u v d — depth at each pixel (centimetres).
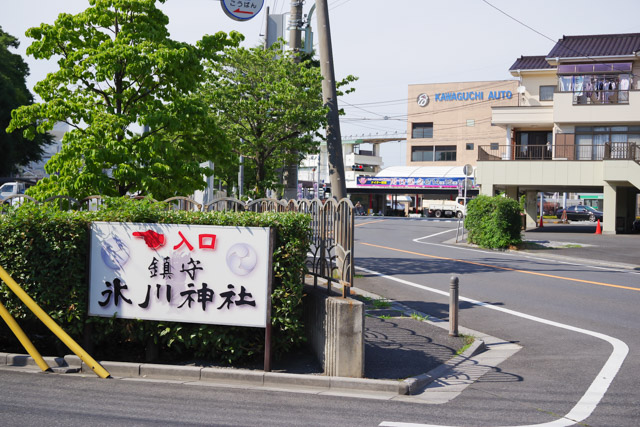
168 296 690
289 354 762
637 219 3719
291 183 1969
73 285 705
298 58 1905
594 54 3634
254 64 1806
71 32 1262
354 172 6438
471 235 2731
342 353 665
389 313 1077
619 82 3600
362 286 1441
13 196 964
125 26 1277
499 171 3525
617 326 1020
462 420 546
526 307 1198
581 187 3888
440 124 7362
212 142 1366
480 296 1324
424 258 2092
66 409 543
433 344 860
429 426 525
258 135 1819
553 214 7350
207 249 683
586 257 2242
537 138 4128
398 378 680
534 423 540
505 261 2052
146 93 1312
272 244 674
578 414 569
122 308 700
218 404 574
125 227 702
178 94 1324
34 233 707
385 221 4738
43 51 1277
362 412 563
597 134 3650
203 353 714
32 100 5009
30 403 558
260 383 657
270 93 1777
